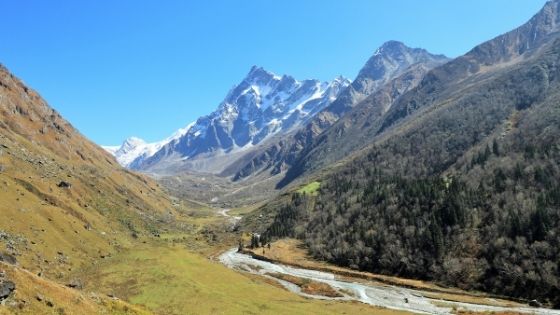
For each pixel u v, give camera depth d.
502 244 144.12
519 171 175.25
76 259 116.69
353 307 106.12
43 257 106.38
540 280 126.81
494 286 135.12
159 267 91.25
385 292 137.75
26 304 40.94
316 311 88.75
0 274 42.25
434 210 176.38
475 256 148.50
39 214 127.88
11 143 188.50
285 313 81.19
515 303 123.56
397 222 182.38
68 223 136.25
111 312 50.16
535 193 159.50
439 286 144.88
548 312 112.50
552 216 142.88
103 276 85.06
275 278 154.75
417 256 161.25
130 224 195.25
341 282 153.12
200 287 83.88
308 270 174.75
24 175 154.62
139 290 78.56
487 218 161.25
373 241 180.38
